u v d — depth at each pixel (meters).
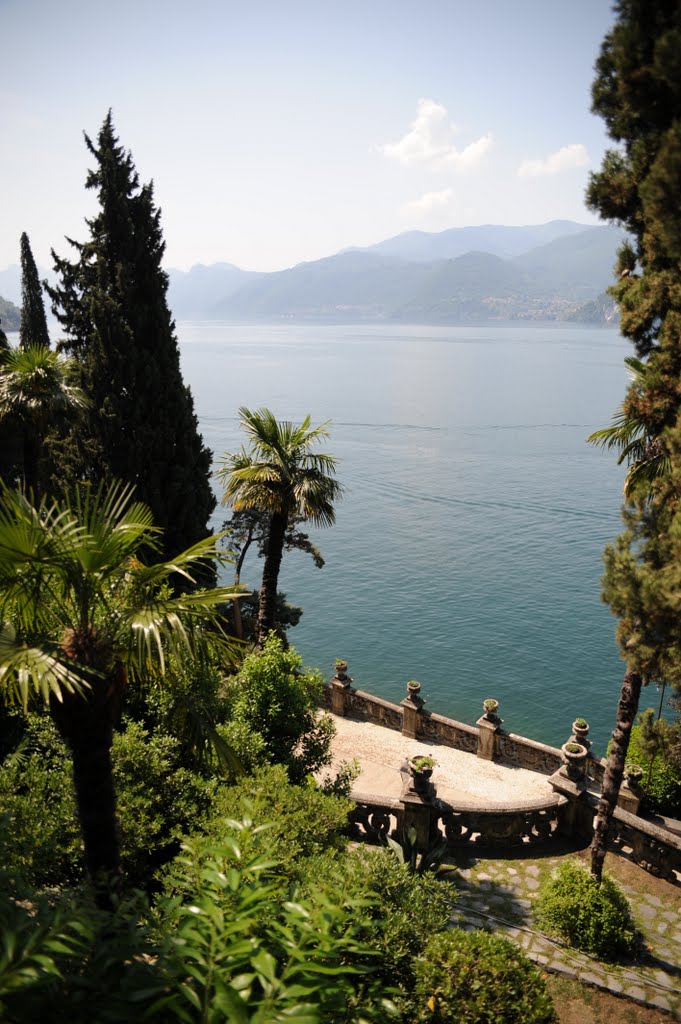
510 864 13.74
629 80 9.54
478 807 14.07
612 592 10.62
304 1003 3.74
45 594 7.31
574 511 86.69
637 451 12.69
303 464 21.03
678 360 10.38
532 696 43.38
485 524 81.56
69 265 29.75
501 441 137.25
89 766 7.55
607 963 11.12
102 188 27.05
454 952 7.48
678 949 11.57
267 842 7.45
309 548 33.59
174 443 27.66
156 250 27.64
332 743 21.30
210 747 8.77
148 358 26.70
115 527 7.54
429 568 66.81
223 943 4.05
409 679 45.59
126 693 12.73
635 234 10.99
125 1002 3.63
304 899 4.97
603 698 43.12
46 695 6.32
